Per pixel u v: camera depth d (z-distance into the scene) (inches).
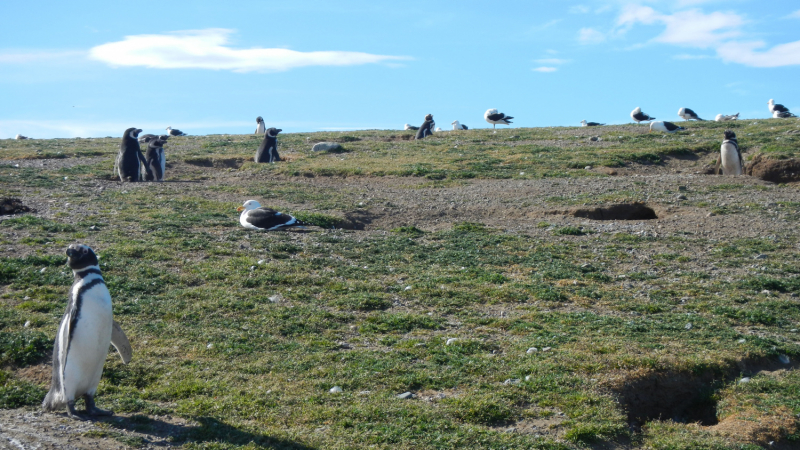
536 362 290.4
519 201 673.6
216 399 251.8
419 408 247.4
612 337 324.5
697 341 321.1
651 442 238.2
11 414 228.8
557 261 471.5
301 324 340.2
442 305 378.6
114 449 204.5
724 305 382.9
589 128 1263.5
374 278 428.8
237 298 374.0
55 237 483.2
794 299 398.0
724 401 273.0
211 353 299.3
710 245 512.7
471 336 330.6
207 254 457.1
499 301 387.9
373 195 716.0
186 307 356.2
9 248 445.7
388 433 227.5
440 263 466.6
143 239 486.9
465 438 225.5
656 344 313.1
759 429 247.1
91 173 823.7
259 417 239.0
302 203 668.7
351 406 248.1
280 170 869.2
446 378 276.2
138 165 805.2
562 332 332.8
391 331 338.3
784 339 334.6
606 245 517.3
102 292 226.5
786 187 705.6
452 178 812.6
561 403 255.1
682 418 278.8
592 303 388.8
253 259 448.5
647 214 639.1
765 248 499.2
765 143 915.4
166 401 252.7
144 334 317.7
